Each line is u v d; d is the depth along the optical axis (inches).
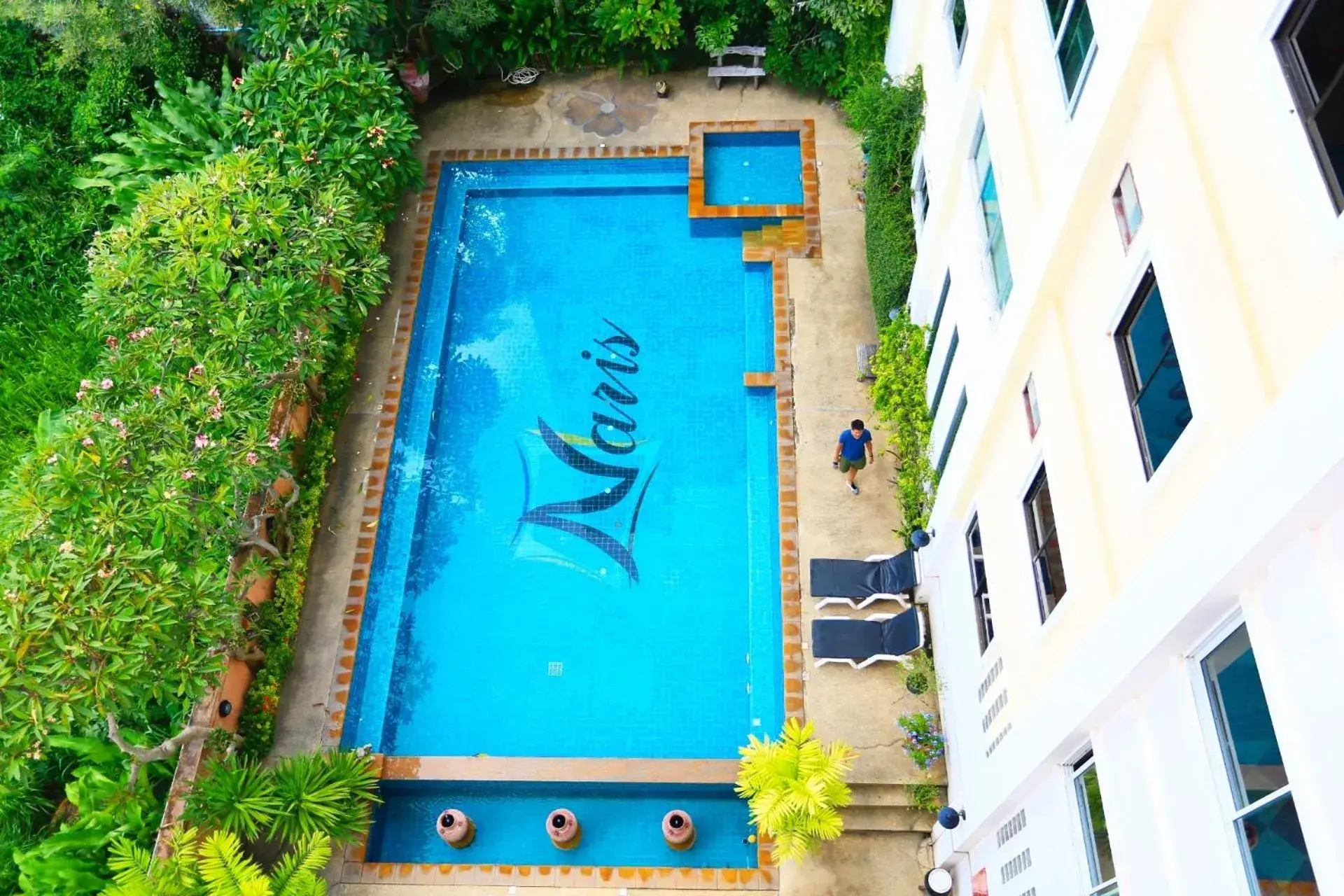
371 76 538.0
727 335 561.3
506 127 642.2
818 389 526.3
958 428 438.6
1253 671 194.7
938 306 482.6
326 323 477.7
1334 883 163.2
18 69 623.8
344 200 483.2
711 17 628.4
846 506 488.7
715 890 404.2
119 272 439.5
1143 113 235.0
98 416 396.5
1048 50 301.3
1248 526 177.8
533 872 412.8
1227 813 202.4
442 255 596.1
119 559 359.3
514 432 532.4
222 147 543.2
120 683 350.3
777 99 644.1
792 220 590.2
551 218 611.8
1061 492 288.4
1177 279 217.2
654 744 445.4
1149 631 219.3
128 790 406.0
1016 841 325.7
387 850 427.8
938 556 434.0
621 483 513.0
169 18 612.7
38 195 581.9
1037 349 312.7
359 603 476.4
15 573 348.8
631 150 627.5
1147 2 218.5
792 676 446.3
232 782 395.5
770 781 382.9
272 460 423.8
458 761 433.4
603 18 619.8
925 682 433.7
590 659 466.6
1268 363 186.1
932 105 473.7
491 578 489.4
